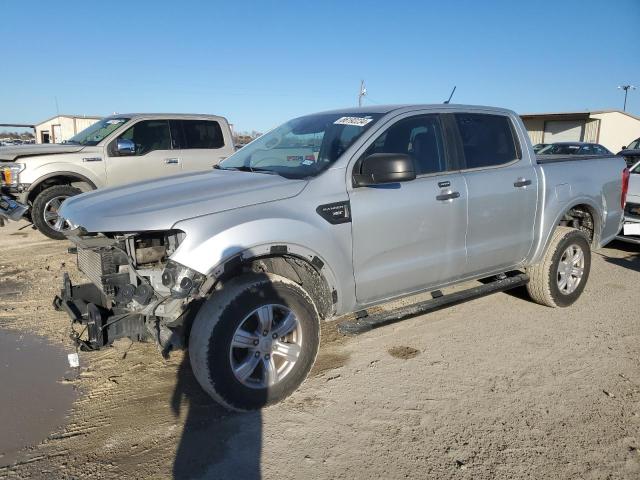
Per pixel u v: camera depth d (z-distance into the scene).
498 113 4.90
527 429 3.27
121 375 3.99
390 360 4.24
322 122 4.44
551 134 34.28
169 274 3.11
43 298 5.68
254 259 3.41
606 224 5.74
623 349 4.45
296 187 3.58
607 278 6.57
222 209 3.30
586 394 3.70
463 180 4.39
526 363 4.18
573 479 2.82
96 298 3.98
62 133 38.53
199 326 3.23
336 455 3.02
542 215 5.02
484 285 4.80
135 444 3.12
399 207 3.93
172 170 9.47
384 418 3.39
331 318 3.82
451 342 4.59
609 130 31.64
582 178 5.41
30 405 3.57
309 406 3.54
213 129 10.04
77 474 2.86
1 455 3.03
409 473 2.87
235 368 3.34
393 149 4.07
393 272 4.00
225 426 3.30
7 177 8.29
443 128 4.43
